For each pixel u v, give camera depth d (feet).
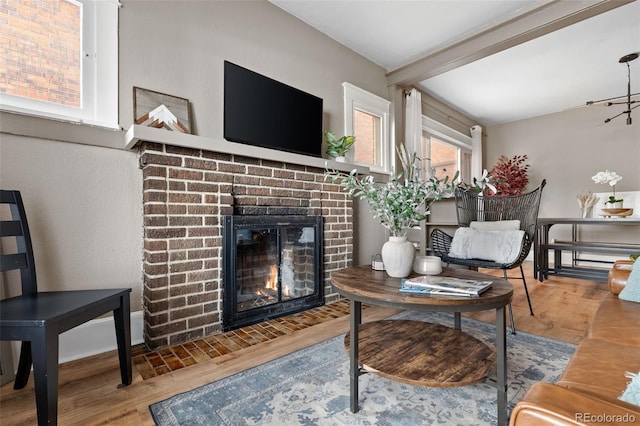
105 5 5.93
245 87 7.27
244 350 5.71
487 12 8.75
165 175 5.89
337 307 8.39
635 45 10.27
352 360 3.93
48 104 5.39
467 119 17.35
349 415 3.84
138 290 6.19
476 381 3.57
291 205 8.00
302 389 4.42
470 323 7.09
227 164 6.78
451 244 8.59
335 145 9.12
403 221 5.01
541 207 17.29
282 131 7.98
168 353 5.58
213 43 7.32
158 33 6.53
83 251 5.60
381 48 10.61
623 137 15.01
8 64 5.09
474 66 11.75
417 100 12.82
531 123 17.69
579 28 9.35
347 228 9.39
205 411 3.92
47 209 5.26
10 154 4.96
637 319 3.77
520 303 8.71
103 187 5.81
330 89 9.95
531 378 4.65
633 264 4.94
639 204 13.38
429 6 8.51
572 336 6.26
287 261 8.11
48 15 5.44
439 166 15.38
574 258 13.96
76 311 3.63
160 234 5.81
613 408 1.50
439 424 3.66
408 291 3.89
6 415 3.88
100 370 5.00
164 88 6.57
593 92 14.14
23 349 4.38
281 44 8.65
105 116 5.88
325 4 8.47
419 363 3.97
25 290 4.37
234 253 6.80
